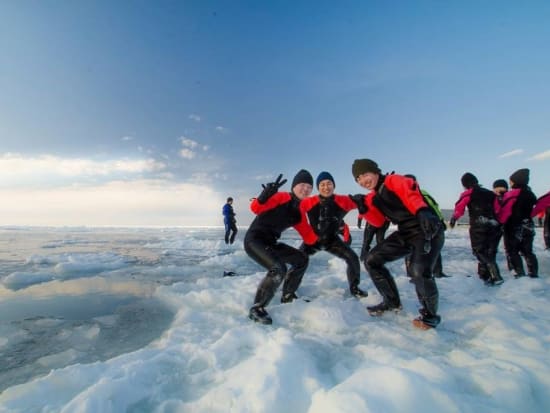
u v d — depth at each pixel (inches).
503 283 164.2
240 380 62.9
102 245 465.7
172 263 274.1
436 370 61.9
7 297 154.7
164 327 111.9
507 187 206.4
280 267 111.6
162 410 57.3
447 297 134.2
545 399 56.1
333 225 139.8
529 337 81.7
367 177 111.3
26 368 81.3
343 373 67.7
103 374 69.7
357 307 116.6
